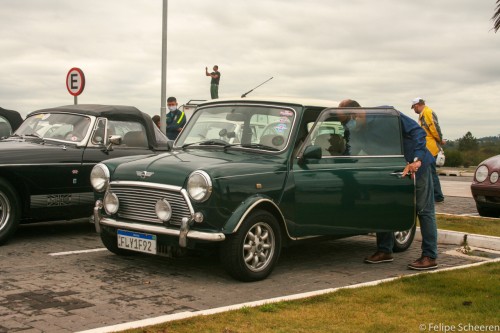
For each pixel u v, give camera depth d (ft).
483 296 19.04
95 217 23.65
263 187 21.77
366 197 24.13
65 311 17.37
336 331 15.49
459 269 23.30
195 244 20.94
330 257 26.66
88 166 29.71
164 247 21.63
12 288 19.79
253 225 21.44
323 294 19.03
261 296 19.71
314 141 23.59
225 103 26.03
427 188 24.20
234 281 21.62
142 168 22.38
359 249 28.73
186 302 18.71
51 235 30.40
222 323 15.98
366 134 24.77
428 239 24.21
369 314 17.03
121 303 18.35
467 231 31.91
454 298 18.84
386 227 24.64
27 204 27.96
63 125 31.07
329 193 23.34
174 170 21.50
